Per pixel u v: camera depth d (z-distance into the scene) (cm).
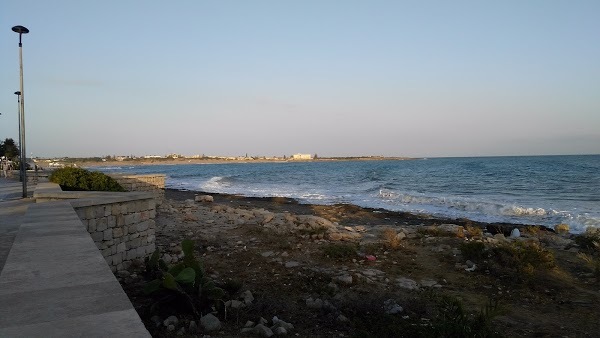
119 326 281
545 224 2045
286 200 3359
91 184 1628
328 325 672
